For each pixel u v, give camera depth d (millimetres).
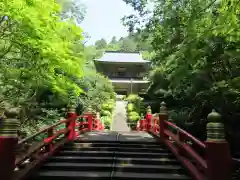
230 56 7254
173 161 6695
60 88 8617
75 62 7867
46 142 6305
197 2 7027
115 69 35844
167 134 7770
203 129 8484
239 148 7723
